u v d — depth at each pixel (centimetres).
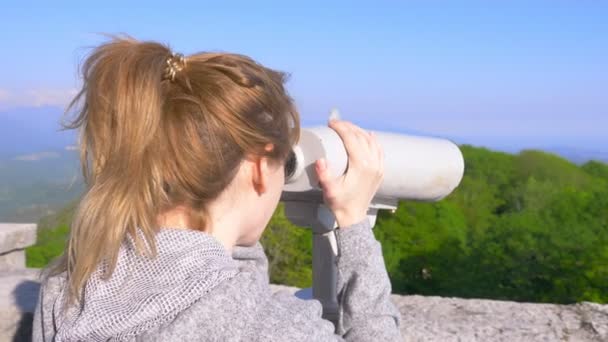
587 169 3269
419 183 171
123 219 93
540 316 253
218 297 91
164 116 94
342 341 103
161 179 93
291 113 107
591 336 230
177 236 95
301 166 138
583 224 2066
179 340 88
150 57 97
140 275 94
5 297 182
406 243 2328
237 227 105
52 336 102
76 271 96
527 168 3120
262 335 91
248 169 102
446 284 2233
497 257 2128
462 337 227
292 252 2236
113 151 95
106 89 96
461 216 2491
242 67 99
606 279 1939
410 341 226
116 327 90
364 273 119
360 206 126
